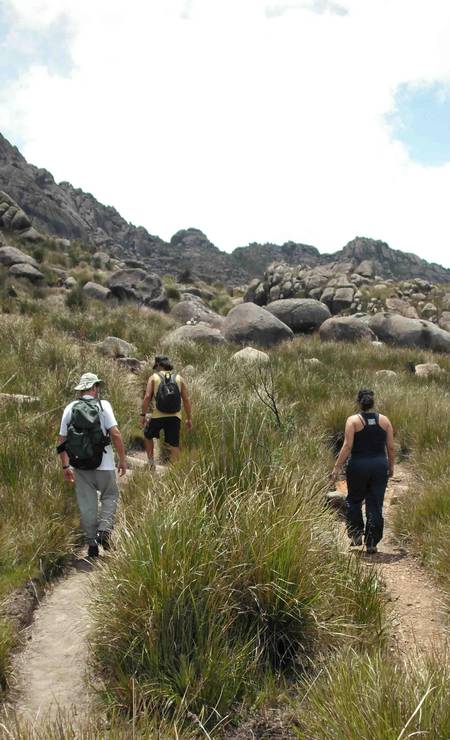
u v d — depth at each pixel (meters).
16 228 44.03
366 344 22.78
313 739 2.98
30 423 7.57
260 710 3.36
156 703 3.21
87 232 103.50
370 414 5.96
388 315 26.69
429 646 4.02
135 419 9.52
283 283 37.25
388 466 5.93
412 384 14.24
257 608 3.97
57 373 10.21
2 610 4.11
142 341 17.31
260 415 7.39
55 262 38.66
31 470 6.39
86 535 5.36
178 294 36.44
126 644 3.68
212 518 4.37
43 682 3.64
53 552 5.11
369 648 3.82
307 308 27.55
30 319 17.53
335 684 3.16
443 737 2.64
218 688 3.38
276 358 16.05
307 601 4.00
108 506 5.46
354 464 5.93
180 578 3.74
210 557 3.98
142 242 122.75
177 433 7.82
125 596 3.81
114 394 9.85
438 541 5.48
